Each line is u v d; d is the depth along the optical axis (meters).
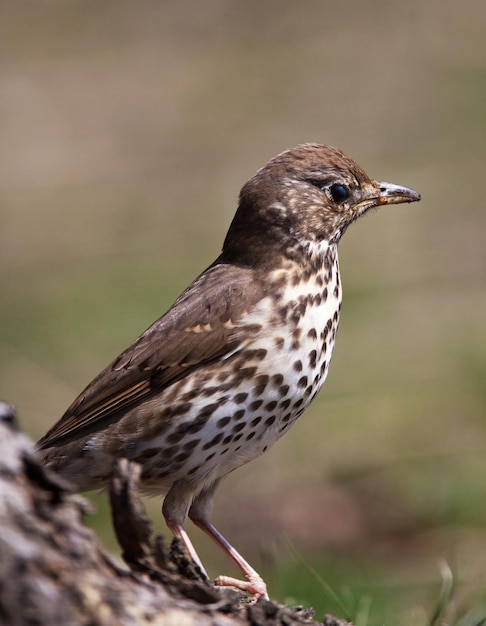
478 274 18.44
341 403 15.43
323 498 13.43
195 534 13.09
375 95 24.27
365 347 16.70
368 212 8.45
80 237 20.89
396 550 12.26
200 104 25.09
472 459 13.82
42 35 28.62
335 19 27.84
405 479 13.60
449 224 19.86
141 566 5.04
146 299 18.53
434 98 23.88
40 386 16.25
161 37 28.30
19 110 25.23
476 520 12.79
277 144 23.19
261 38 27.67
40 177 22.89
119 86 26.11
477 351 16.25
